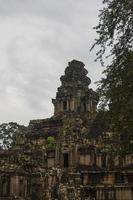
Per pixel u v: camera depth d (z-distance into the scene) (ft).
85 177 261.03
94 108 335.47
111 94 95.45
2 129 389.80
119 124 96.32
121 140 98.32
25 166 274.57
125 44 97.30
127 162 245.86
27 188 265.95
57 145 290.35
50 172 266.36
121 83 94.27
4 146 380.58
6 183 257.34
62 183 258.37
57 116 324.39
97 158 267.39
